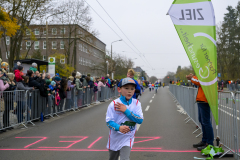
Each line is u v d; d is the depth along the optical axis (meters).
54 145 5.62
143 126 7.95
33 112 8.53
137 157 4.68
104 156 4.76
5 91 7.13
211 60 4.80
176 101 18.11
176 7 4.98
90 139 6.19
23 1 21.02
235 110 4.47
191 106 8.62
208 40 4.84
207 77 4.79
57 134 6.81
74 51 36.00
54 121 9.04
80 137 6.43
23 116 8.00
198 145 5.36
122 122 2.95
